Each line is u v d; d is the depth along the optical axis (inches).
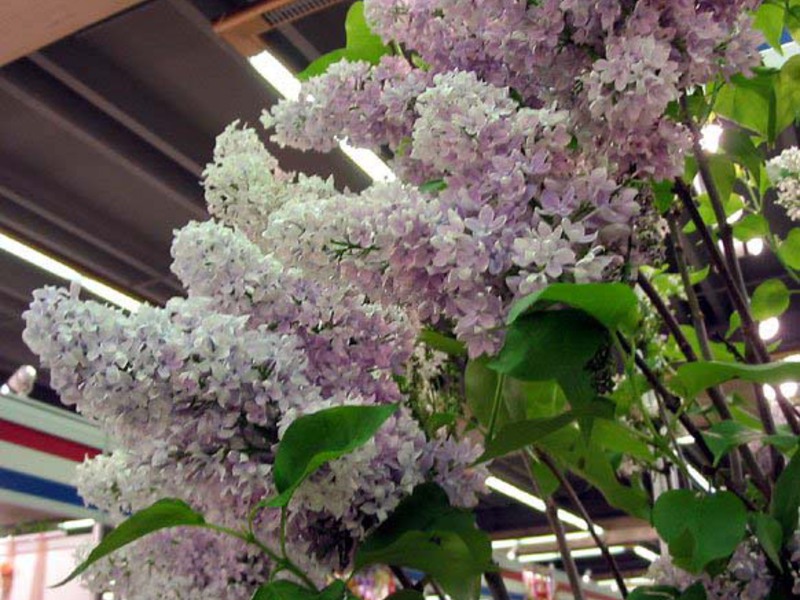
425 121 19.5
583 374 18.5
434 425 23.3
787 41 36.2
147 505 22.7
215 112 133.3
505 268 18.3
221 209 26.0
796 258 32.8
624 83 18.7
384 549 19.3
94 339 19.6
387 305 21.2
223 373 19.3
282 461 18.5
